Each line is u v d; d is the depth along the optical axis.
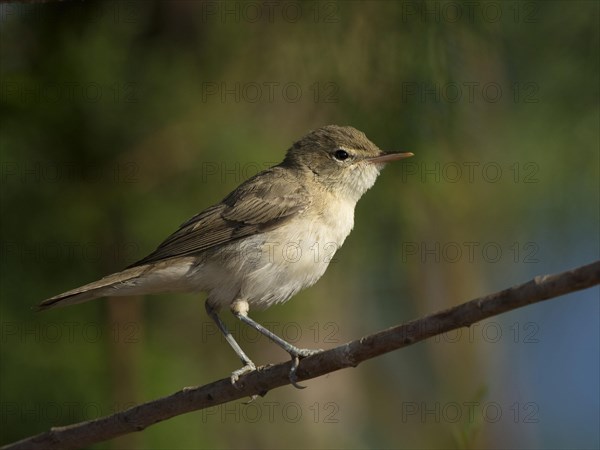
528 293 6.04
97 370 10.91
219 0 11.33
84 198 11.18
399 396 14.21
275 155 11.67
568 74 11.55
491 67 11.77
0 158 10.96
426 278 13.55
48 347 10.84
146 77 11.35
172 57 11.42
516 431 15.09
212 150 11.44
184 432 11.08
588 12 11.30
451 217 12.99
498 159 12.34
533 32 11.56
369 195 11.84
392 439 13.89
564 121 11.66
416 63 11.10
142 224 11.24
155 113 11.41
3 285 10.86
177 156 11.43
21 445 8.38
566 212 12.71
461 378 14.32
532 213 13.09
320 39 11.18
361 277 12.99
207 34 11.47
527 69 11.83
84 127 11.28
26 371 10.73
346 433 13.09
